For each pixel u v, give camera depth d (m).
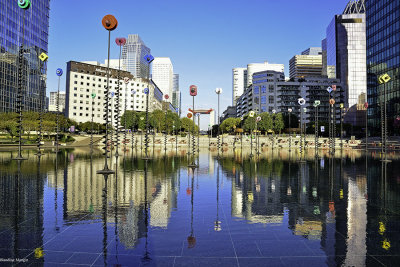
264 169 21.23
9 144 49.81
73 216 8.09
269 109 142.00
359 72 156.12
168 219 7.81
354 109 143.88
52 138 67.56
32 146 52.62
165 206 9.36
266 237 6.39
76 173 17.72
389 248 5.74
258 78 149.75
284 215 8.29
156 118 103.81
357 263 5.04
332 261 5.12
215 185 13.74
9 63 77.94
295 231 6.82
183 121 126.44
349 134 120.25
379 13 89.12
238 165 24.44
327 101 138.88
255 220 7.76
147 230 6.86
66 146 60.91
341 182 14.96
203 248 5.71
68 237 6.35
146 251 5.55
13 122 54.41
